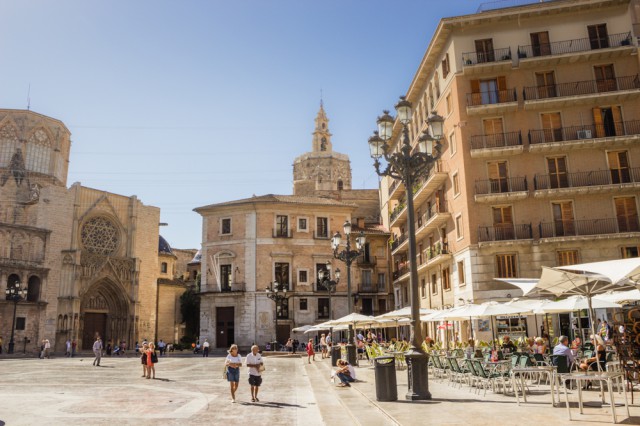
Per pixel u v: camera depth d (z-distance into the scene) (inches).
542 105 1396.4
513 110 1413.6
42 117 2787.9
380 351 1128.8
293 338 2239.2
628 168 1362.0
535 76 1441.9
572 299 791.7
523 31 1459.2
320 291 2308.1
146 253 2783.0
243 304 2226.9
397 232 2329.0
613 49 1381.6
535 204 1363.2
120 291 2591.0
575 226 1338.6
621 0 1414.9
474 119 1429.6
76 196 2497.5
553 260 1307.8
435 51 1603.1
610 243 1296.8
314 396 684.1
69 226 2455.7
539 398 529.7
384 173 626.2
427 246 1790.1
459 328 1428.4
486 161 1401.3
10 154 2669.8
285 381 920.9
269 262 2269.9
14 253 2284.7
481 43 1467.8
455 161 1471.5
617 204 1347.2
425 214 1740.9
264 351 2012.8
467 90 1445.6
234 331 2225.6
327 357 1673.2
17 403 613.9
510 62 1409.9
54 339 2314.2
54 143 2842.0
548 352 828.0
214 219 2357.3
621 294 754.2
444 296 1585.9
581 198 1353.3
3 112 2684.5
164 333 2923.2
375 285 2429.9
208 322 2263.8
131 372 1163.3
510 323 1310.3
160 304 2930.6
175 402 624.1
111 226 2662.4
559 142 1363.2
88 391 752.3
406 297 2150.6
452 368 682.2
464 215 1397.6
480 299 1317.7
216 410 558.6
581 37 1437.0
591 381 601.6
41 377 1015.6
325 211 2397.9
